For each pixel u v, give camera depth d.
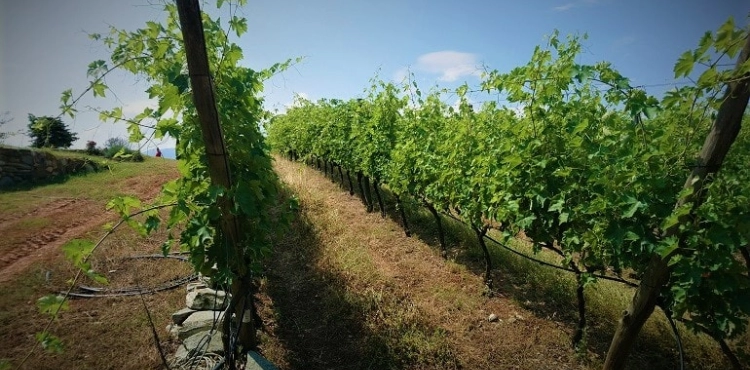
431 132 6.70
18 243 6.52
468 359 3.92
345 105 10.44
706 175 2.33
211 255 3.05
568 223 3.80
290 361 3.77
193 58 2.29
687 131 2.59
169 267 5.40
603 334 4.36
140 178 12.45
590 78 2.94
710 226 2.43
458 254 6.43
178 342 3.84
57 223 7.66
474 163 4.88
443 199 5.74
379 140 7.98
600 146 3.11
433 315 4.55
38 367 3.42
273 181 3.73
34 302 4.48
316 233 6.78
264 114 4.83
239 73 3.16
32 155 11.68
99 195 10.16
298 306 4.71
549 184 3.77
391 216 8.48
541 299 5.08
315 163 15.55
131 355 3.63
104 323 4.11
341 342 4.09
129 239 6.39
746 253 3.26
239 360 3.44
